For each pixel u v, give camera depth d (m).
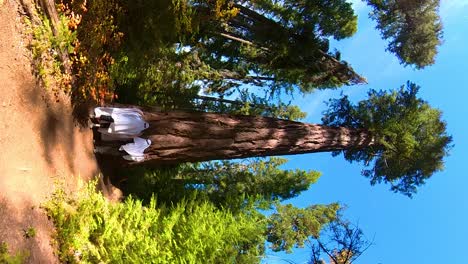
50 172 6.41
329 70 13.59
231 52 14.70
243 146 9.28
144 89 11.34
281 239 13.65
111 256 6.62
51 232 5.98
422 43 12.80
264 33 12.37
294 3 13.08
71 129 7.25
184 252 7.17
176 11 8.16
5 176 5.48
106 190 8.23
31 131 6.20
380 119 12.81
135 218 7.41
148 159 8.43
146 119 8.34
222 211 8.92
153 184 10.25
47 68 6.70
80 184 6.98
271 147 9.73
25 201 5.67
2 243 4.98
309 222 14.05
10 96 5.88
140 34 8.44
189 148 8.67
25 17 6.29
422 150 13.11
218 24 11.01
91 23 7.50
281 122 10.07
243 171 15.14
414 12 12.47
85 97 7.45
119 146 8.09
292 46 12.33
